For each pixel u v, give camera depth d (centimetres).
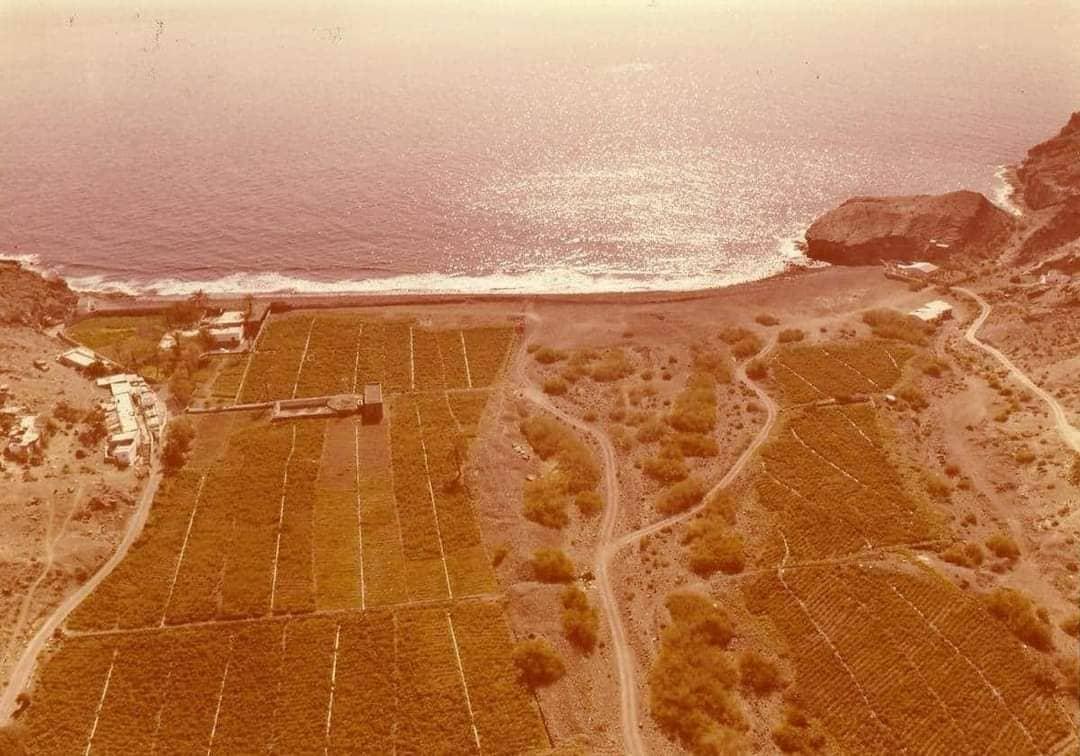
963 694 8169
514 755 7788
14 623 8925
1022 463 11319
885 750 7725
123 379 13312
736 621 9194
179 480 11225
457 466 11688
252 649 8794
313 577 9775
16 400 12388
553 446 12188
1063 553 9706
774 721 8106
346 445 12156
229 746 7806
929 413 12719
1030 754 7600
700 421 12619
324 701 8244
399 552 10206
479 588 9694
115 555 10025
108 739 7850
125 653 8700
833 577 9650
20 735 7738
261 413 12875
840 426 12412
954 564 9794
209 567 9850
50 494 10581
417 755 7750
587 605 9419
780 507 10838
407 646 8875
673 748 7888
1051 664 8400
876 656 8631
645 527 10712
